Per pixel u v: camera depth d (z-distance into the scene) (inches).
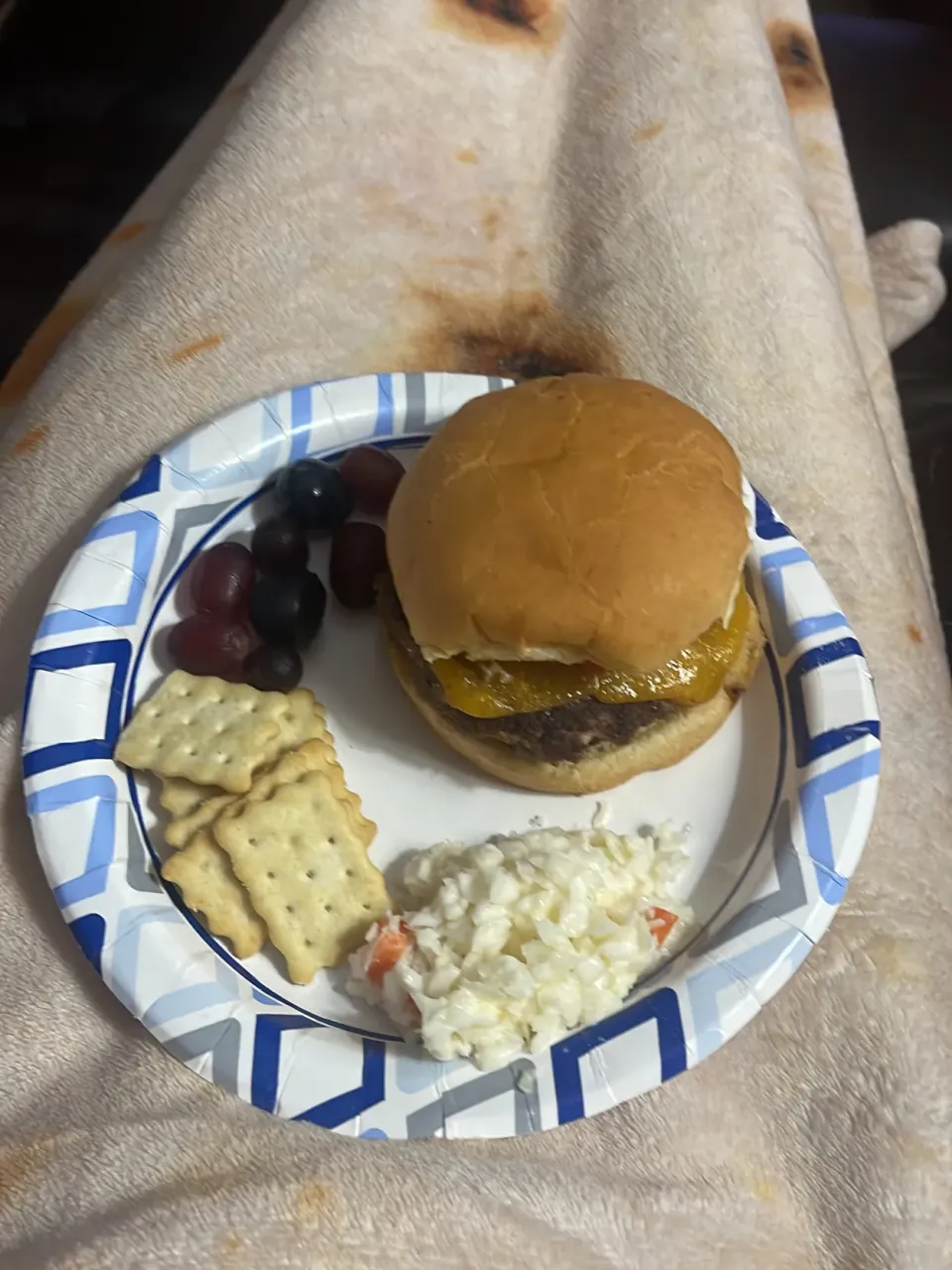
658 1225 9.8
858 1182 10.1
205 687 11.6
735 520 10.8
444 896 10.3
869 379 16.7
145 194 17.8
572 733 10.8
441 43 17.2
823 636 11.9
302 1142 9.7
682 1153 10.2
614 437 10.6
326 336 14.9
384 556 12.4
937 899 11.7
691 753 11.8
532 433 10.7
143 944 9.9
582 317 15.4
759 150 16.3
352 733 12.0
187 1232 8.9
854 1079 10.6
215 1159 9.6
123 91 21.6
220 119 17.9
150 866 10.6
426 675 11.5
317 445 13.2
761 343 15.1
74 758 10.7
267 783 10.9
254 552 12.4
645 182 16.1
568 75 17.5
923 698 13.1
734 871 11.2
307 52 16.8
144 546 11.9
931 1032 10.8
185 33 22.1
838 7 23.7
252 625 12.1
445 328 15.2
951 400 19.1
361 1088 9.3
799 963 10.1
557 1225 9.6
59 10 22.2
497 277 15.7
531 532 10.2
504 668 10.8
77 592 11.5
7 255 20.1
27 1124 9.8
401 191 16.1
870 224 19.9
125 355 14.5
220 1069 9.4
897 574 14.0
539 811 11.6
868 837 11.5
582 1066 9.5
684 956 10.4
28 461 13.8
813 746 11.3
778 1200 10.1
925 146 20.1
